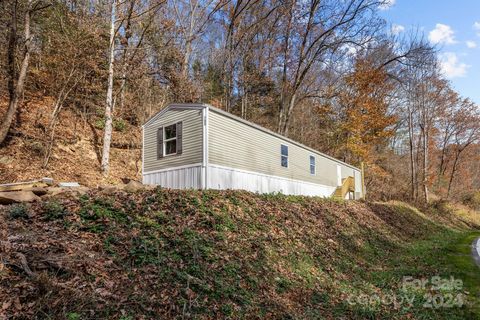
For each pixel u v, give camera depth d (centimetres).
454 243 1448
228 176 1259
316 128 3195
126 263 497
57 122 1535
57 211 596
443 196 3791
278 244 834
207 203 898
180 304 452
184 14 2638
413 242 1473
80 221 584
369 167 3038
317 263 827
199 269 556
